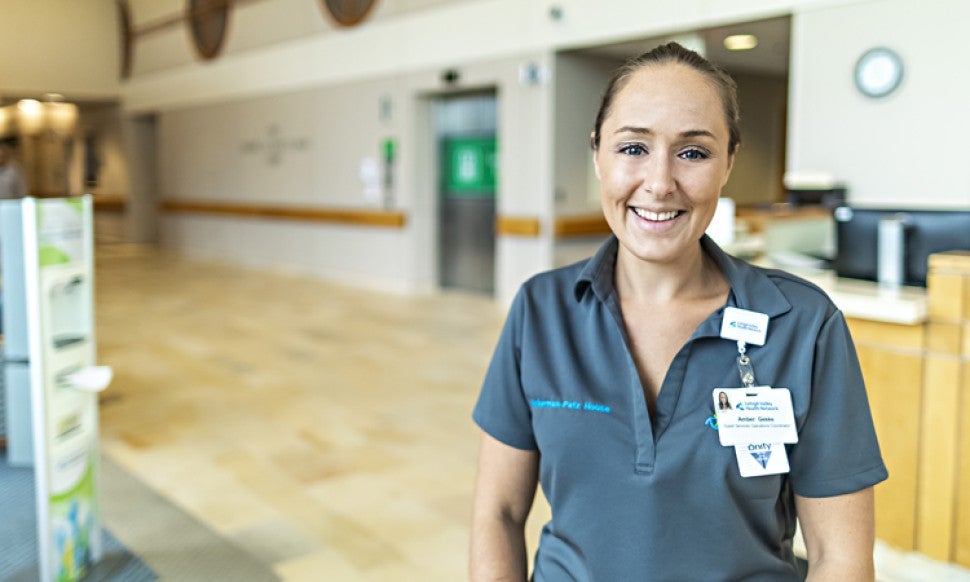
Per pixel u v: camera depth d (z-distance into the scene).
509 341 1.32
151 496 3.92
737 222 5.29
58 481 2.89
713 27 7.34
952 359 3.13
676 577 1.17
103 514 3.69
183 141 15.16
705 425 1.16
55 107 8.34
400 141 10.73
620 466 1.18
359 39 11.11
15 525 3.49
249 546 3.39
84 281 3.04
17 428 3.97
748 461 1.14
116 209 15.56
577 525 1.22
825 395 1.17
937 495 3.20
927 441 3.21
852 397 1.18
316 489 4.04
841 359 1.18
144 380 6.21
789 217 5.50
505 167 9.40
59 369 2.88
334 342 7.68
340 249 12.02
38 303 2.75
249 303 10.05
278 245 13.34
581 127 9.12
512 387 1.32
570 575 1.26
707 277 1.25
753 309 1.19
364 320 8.84
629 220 1.20
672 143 1.14
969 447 3.11
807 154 6.61
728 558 1.17
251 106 13.38
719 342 1.19
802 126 6.62
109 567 3.16
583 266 1.31
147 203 16.02
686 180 1.14
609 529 1.19
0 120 8.15
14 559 3.18
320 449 4.64
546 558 1.31
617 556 1.19
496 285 10.30
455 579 3.13
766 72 11.12
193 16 14.23
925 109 5.91
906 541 3.30
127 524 3.59
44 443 2.80
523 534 1.38
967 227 3.51
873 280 3.83
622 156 1.17
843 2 6.25
